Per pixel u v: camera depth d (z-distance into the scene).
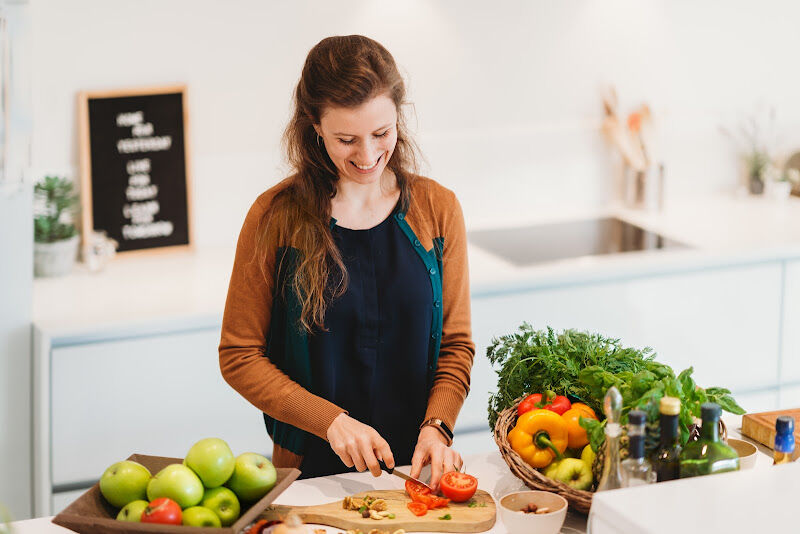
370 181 1.88
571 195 3.87
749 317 3.47
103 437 2.92
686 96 3.91
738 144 4.02
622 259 3.33
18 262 2.79
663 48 3.83
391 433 2.06
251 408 3.06
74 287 3.11
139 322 2.86
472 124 3.68
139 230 3.38
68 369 2.84
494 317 3.20
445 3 3.55
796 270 3.46
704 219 3.71
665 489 1.40
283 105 3.47
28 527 1.71
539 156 3.79
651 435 1.56
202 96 3.39
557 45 3.71
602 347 1.84
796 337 3.54
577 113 3.79
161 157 3.36
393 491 1.81
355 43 1.83
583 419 1.66
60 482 2.91
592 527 1.41
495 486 1.84
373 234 1.99
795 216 3.75
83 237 3.32
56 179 3.21
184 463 1.60
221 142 3.44
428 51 3.57
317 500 1.81
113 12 3.25
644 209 3.83
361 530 1.67
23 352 2.85
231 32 3.37
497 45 3.64
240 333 1.98
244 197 3.51
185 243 3.44
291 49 3.44
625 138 3.80
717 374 3.49
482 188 3.75
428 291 2.01
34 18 3.16
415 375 2.04
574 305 3.27
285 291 1.97
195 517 1.54
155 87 3.31
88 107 3.26
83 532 1.54
